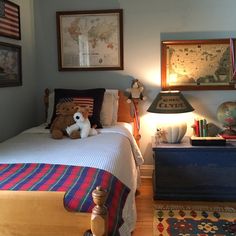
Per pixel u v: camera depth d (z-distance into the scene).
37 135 2.53
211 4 2.92
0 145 2.20
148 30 3.01
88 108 2.67
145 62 3.06
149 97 3.10
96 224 1.00
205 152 2.62
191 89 3.03
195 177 2.66
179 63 3.01
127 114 3.06
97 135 2.46
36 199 1.08
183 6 2.95
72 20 3.07
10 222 1.10
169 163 2.66
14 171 1.60
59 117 2.55
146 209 2.52
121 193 1.58
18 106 2.86
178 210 2.49
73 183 1.40
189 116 3.08
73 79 3.18
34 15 3.13
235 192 2.65
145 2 2.98
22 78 2.92
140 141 3.17
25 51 2.98
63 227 1.08
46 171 1.59
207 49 2.96
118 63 3.08
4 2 2.56
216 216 2.37
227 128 2.92
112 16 3.02
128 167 2.12
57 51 3.16
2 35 2.53
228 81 2.99
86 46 3.10
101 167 1.66
